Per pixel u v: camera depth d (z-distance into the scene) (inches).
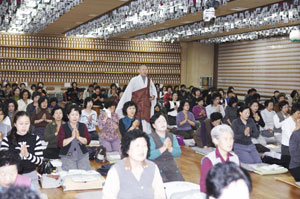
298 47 505.0
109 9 361.1
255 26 392.5
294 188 206.2
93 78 616.4
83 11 374.0
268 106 340.5
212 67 664.4
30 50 583.2
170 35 503.5
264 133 329.7
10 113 279.0
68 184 192.7
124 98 296.2
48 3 298.8
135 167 121.2
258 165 244.1
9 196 58.4
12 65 577.3
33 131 285.9
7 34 569.0
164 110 404.8
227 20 376.2
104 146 265.6
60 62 599.5
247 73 598.2
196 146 310.5
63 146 210.8
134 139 118.7
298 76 506.9
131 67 631.8
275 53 544.1
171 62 650.2
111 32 473.7
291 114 241.6
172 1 278.1
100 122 270.1
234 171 64.4
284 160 241.9
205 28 429.1
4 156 107.1
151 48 636.1
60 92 587.2
